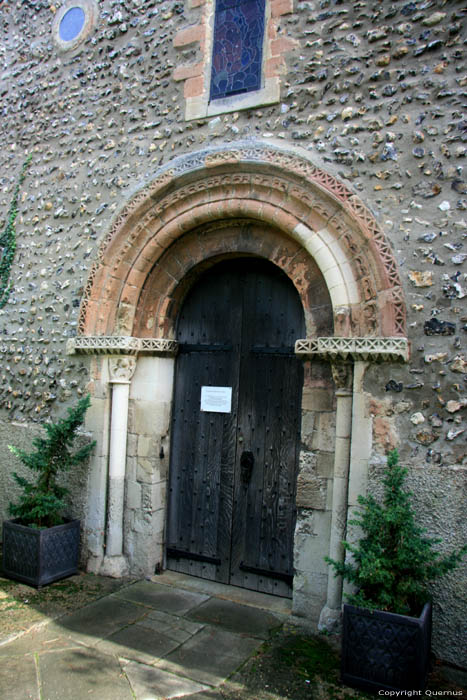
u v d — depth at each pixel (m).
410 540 2.96
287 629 3.57
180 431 4.57
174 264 4.49
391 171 3.52
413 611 3.03
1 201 5.46
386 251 3.45
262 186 3.92
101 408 4.56
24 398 5.11
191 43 4.41
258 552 4.15
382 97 3.61
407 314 3.40
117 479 4.47
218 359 4.43
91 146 4.89
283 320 4.17
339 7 3.81
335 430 3.66
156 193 4.31
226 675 3.04
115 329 4.51
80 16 5.09
